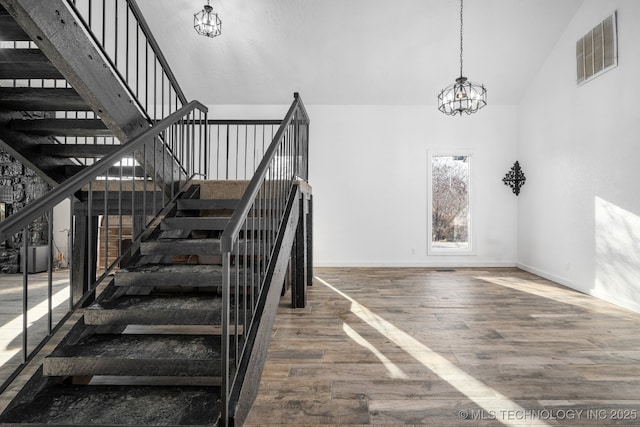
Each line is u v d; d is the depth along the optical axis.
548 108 5.78
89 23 2.44
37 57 2.27
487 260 6.86
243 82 6.57
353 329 3.34
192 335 2.24
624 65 4.09
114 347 2.06
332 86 6.63
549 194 5.72
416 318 3.67
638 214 3.88
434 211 7.10
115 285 2.46
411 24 5.54
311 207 5.22
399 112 6.97
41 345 1.81
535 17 5.29
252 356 1.98
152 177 3.22
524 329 3.33
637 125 3.90
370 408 2.04
